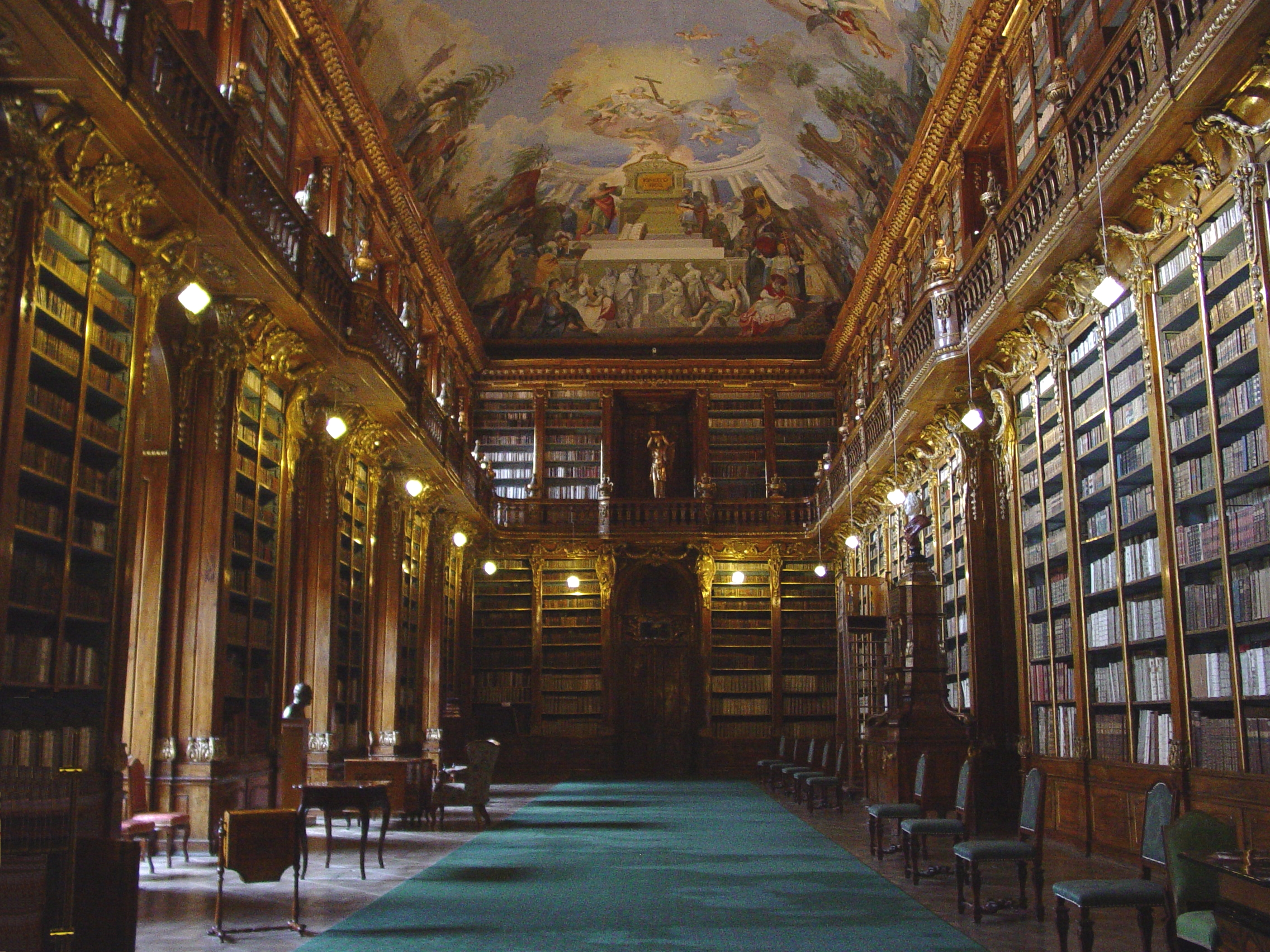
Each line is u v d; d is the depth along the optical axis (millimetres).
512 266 28000
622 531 26984
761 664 27094
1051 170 10742
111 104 8281
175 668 11648
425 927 7527
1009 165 14133
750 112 23031
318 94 15430
